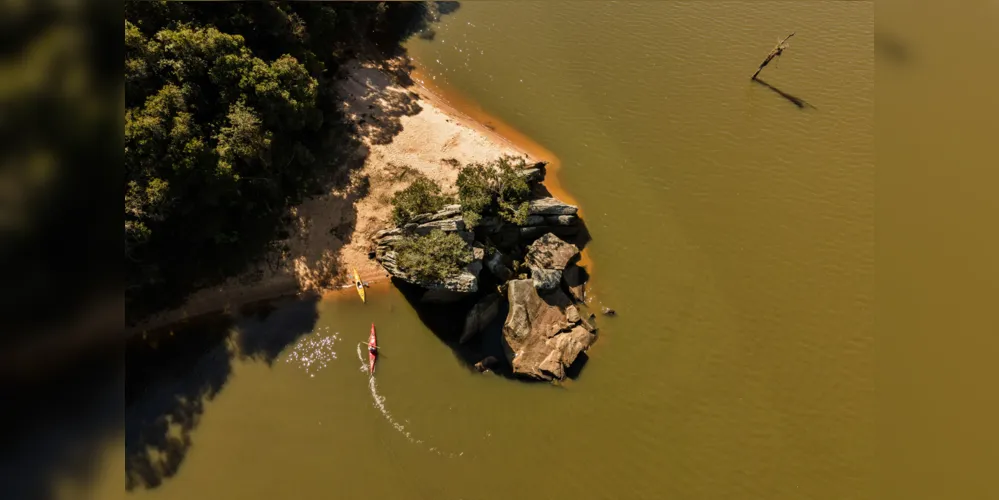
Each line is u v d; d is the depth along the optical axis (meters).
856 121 48.25
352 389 36.84
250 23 42.19
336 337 38.38
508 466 34.75
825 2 57.41
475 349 38.06
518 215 38.75
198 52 37.62
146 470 33.94
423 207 39.59
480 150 45.59
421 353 38.00
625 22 56.94
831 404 36.06
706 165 46.69
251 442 35.19
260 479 34.12
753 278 41.00
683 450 35.09
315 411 36.16
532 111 50.22
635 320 39.59
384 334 38.53
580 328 38.53
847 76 51.22
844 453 34.47
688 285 40.91
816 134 47.84
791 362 37.69
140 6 37.09
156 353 37.28
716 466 34.53
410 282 38.09
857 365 37.28
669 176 46.12
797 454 34.62
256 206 41.00
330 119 46.53
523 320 37.59
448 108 50.12
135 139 33.06
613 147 47.81
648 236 43.16
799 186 45.12
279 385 36.91
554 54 54.47
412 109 48.41
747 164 46.56
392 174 43.91
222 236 39.44
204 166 35.78
